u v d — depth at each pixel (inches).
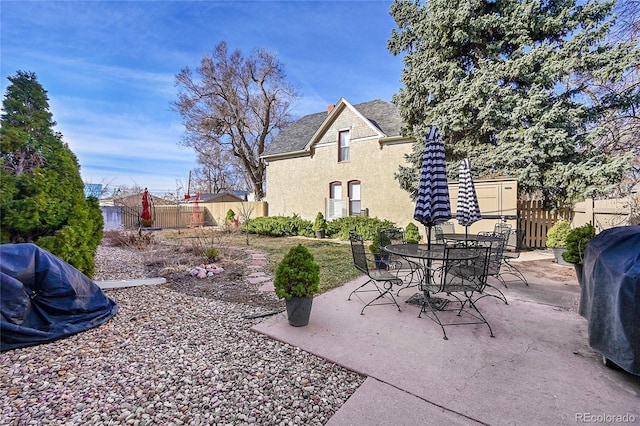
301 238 511.2
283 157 657.6
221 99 809.5
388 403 86.0
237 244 433.1
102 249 370.6
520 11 346.3
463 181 252.8
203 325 143.8
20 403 87.8
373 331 133.1
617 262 98.4
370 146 527.2
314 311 158.6
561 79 346.3
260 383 97.5
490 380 95.7
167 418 82.0
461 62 391.2
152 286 211.0
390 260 205.9
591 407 82.7
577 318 145.2
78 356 114.7
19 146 172.4
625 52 308.2
